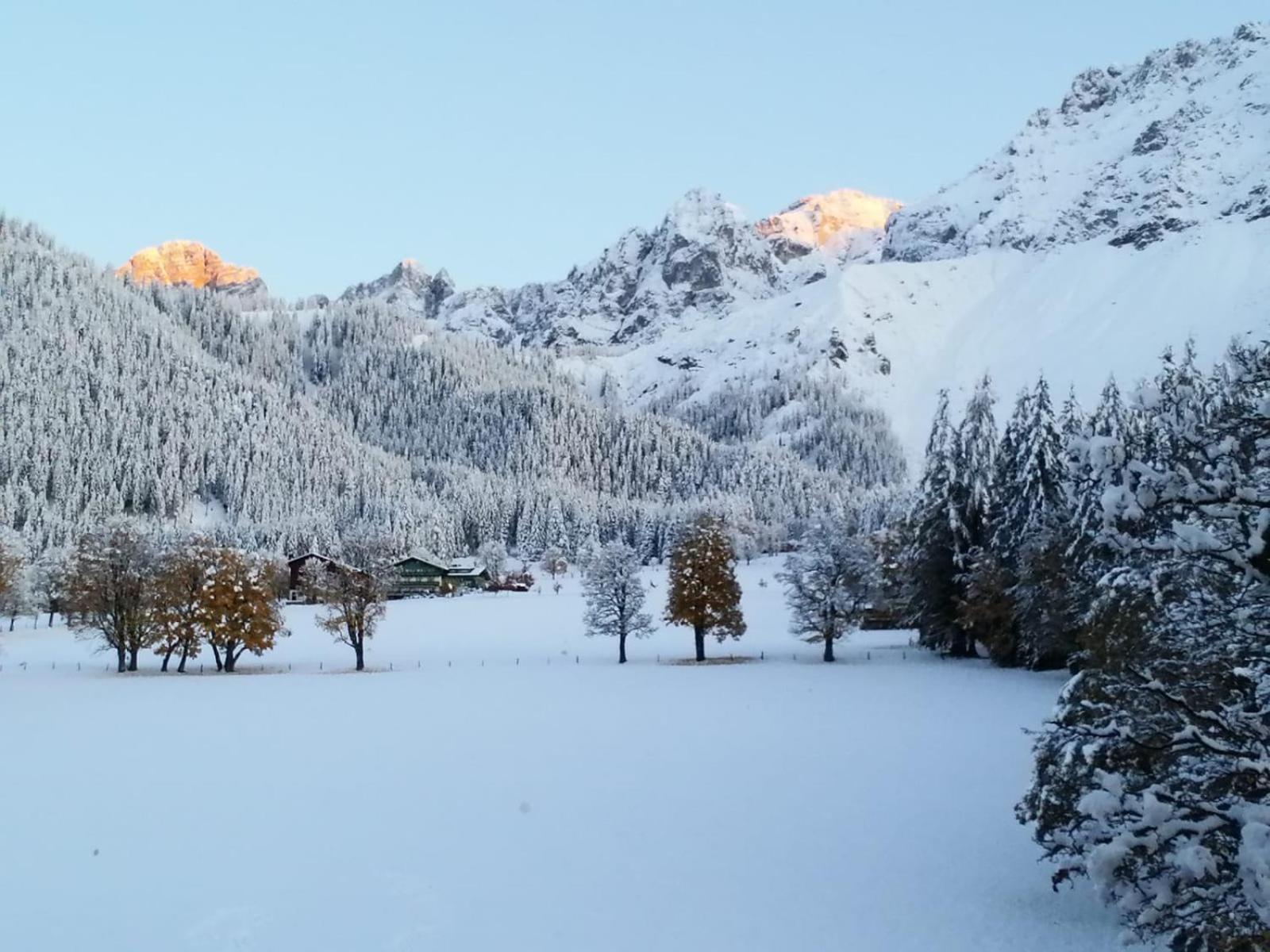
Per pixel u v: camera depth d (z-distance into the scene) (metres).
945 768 38.22
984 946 20.91
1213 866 13.17
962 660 80.19
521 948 21.23
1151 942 19.53
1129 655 18.31
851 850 27.62
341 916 23.11
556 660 87.31
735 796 34.03
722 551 84.44
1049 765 19.56
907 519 93.31
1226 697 16.58
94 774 38.66
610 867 26.47
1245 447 13.71
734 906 23.50
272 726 50.88
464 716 53.38
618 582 85.69
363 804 33.38
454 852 27.92
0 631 127.50
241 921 22.88
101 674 82.06
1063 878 19.66
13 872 26.53
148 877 25.97
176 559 84.75
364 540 89.50
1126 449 13.09
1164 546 13.23
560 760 40.62
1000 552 74.06
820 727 48.12
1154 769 16.70
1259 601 14.57
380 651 98.75
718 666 79.62
